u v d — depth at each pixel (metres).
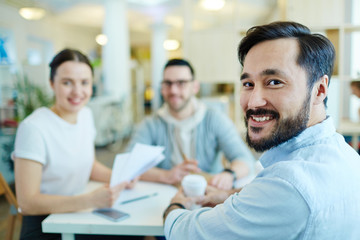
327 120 0.62
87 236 1.08
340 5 2.14
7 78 3.81
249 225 0.54
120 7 5.49
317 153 0.57
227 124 1.60
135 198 1.09
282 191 0.51
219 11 5.51
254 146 0.62
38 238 1.03
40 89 3.23
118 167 1.09
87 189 1.23
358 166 0.58
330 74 0.61
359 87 2.22
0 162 2.65
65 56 1.17
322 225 0.51
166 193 1.15
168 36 10.44
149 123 1.62
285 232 0.51
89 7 6.07
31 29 6.07
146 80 12.89
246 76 0.62
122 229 0.88
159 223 0.89
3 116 3.40
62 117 1.23
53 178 1.16
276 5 4.65
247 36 0.62
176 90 1.50
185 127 1.55
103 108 4.81
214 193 0.96
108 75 5.54
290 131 0.59
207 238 0.59
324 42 0.59
